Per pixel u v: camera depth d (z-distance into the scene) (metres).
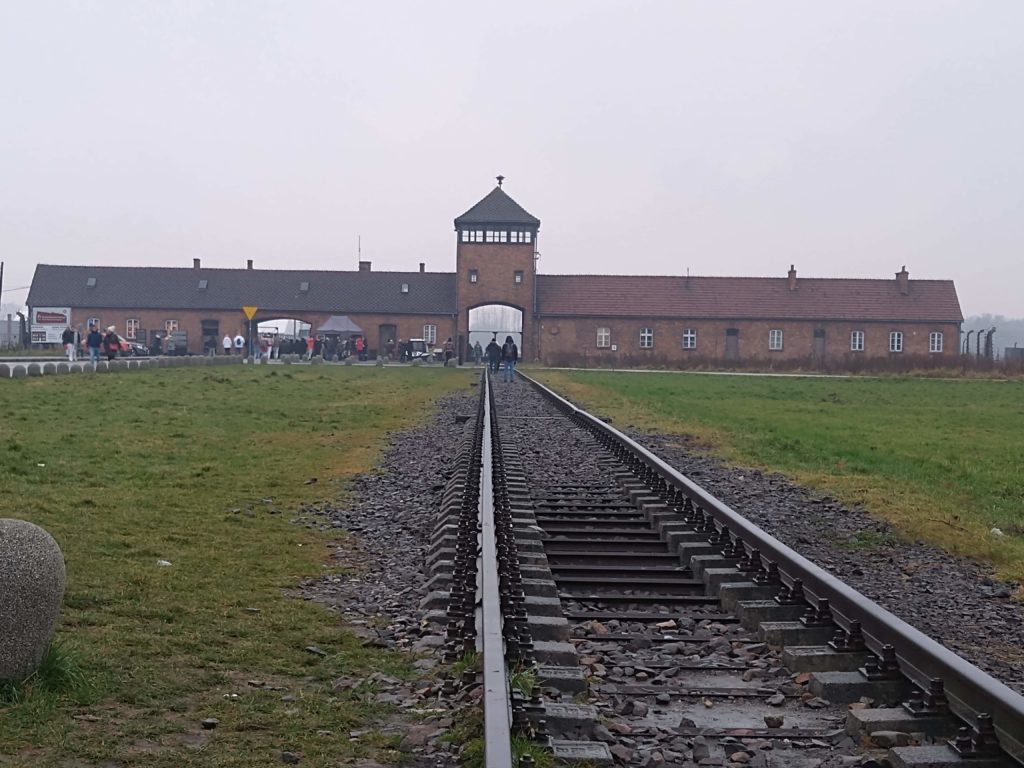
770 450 22.84
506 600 7.62
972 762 5.27
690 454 22.12
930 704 5.96
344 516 14.05
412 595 9.76
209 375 47.34
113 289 96.19
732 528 10.77
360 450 21.73
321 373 57.28
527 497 14.52
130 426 23.27
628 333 93.25
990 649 8.61
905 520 14.07
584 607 9.29
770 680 7.07
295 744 5.80
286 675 7.19
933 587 10.78
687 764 5.58
